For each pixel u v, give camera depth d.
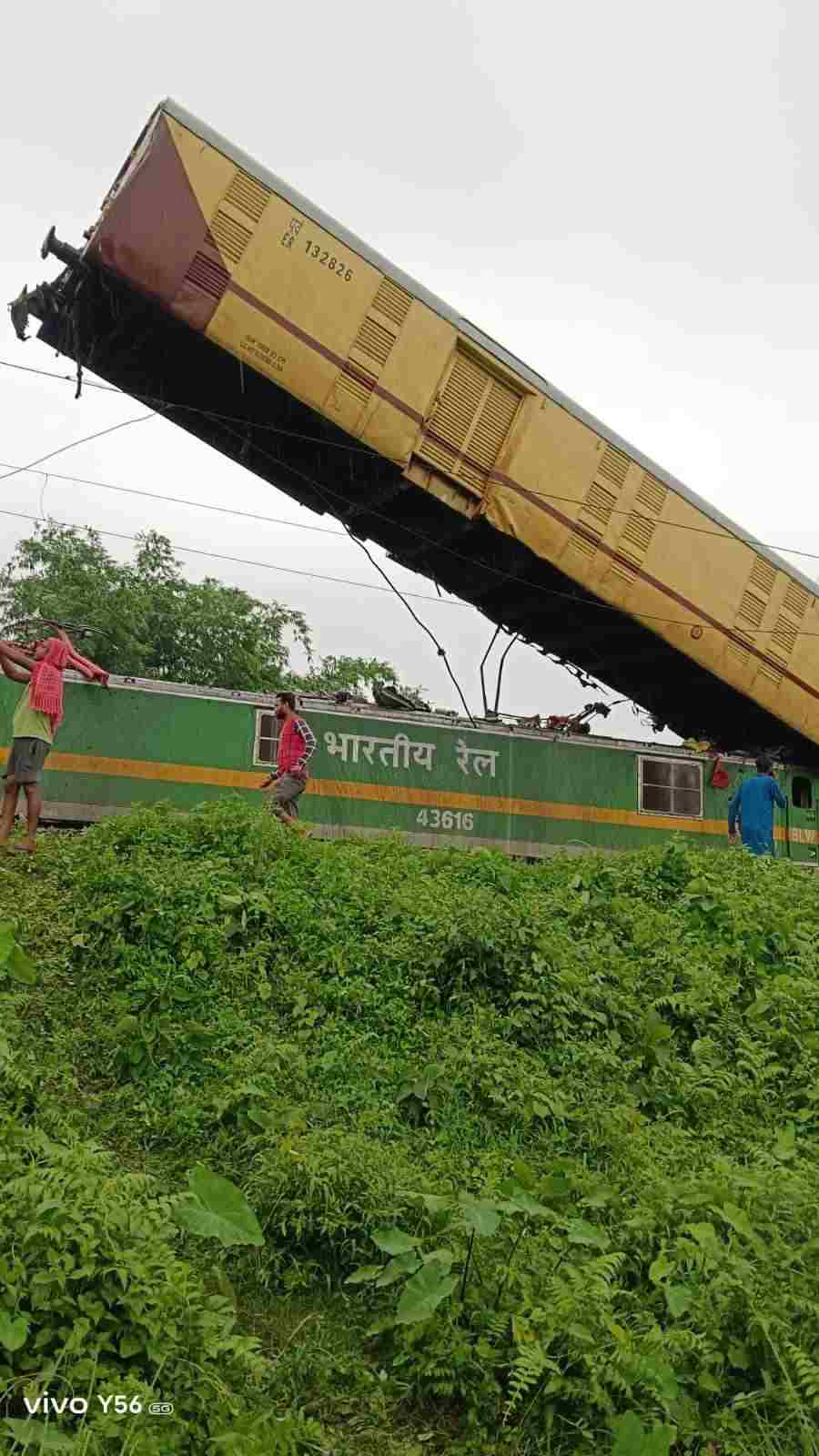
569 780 17.58
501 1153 6.92
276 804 12.84
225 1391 4.37
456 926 8.84
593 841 17.55
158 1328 4.36
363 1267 5.43
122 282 12.91
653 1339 4.98
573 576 15.57
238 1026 7.77
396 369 14.17
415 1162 6.66
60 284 13.42
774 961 10.38
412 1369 4.93
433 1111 7.30
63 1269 4.30
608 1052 8.26
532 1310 5.03
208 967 8.36
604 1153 7.20
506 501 14.98
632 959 9.76
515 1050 7.97
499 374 14.88
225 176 13.25
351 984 8.48
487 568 16.12
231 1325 4.80
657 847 12.38
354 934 9.09
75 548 29.25
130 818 10.32
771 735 18.48
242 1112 6.79
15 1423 3.79
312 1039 7.93
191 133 13.12
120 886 8.95
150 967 8.20
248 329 13.38
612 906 10.54
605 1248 5.55
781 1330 4.99
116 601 28.09
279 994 8.31
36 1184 4.63
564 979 8.69
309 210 13.70
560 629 17.56
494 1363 4.91
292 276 13.55
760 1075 8.48
